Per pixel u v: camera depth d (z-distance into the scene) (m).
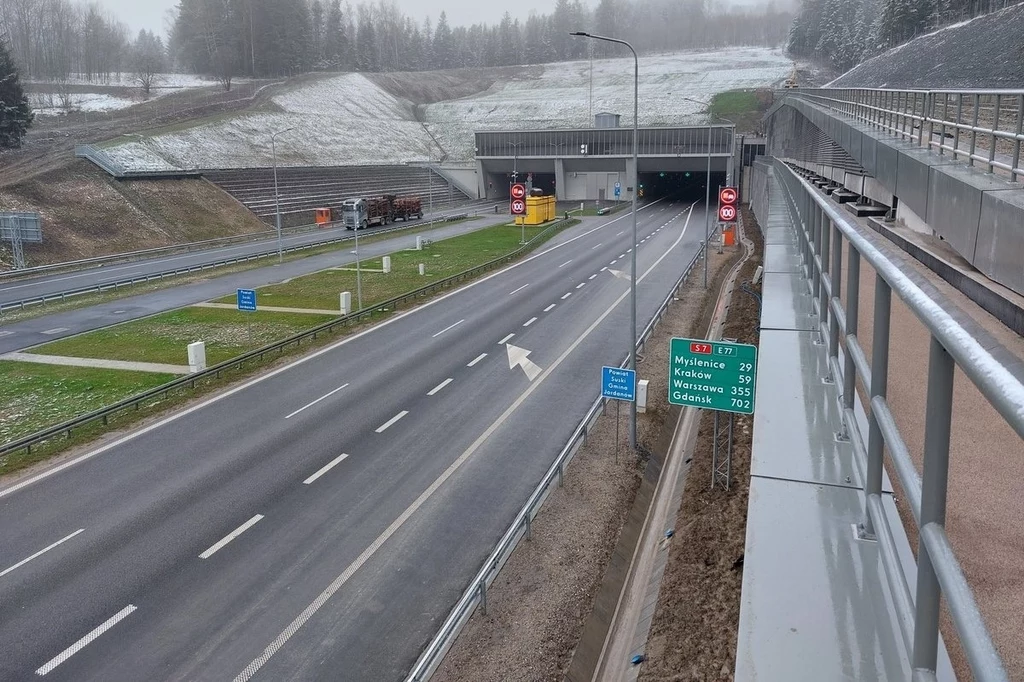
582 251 55.25
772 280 10.98
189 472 18.69
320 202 83.06
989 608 4.01
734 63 173.38
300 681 11.72
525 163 100.00
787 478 4.36
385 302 36.12
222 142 89.75
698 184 116.38
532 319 34.06
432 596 13.83
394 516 16.58
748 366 15.45
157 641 12.52
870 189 22.02
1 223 49.41
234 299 40.00
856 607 3.19
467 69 186.88
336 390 24.64
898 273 2.93
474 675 11.97
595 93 149.75
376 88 143.75
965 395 7.54
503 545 14.30
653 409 22.94
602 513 16.81
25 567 14.58
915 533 4.79
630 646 12.61
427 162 110.56
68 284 46.00
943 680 2.74
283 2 147.00
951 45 70.75
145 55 152.38
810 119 36.78
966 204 10.77
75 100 108.38
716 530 14.16
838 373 5.76
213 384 25.34
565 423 21.80
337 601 13.66
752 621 3.17
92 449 20.14
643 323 32.84
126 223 62.44
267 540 15.59
